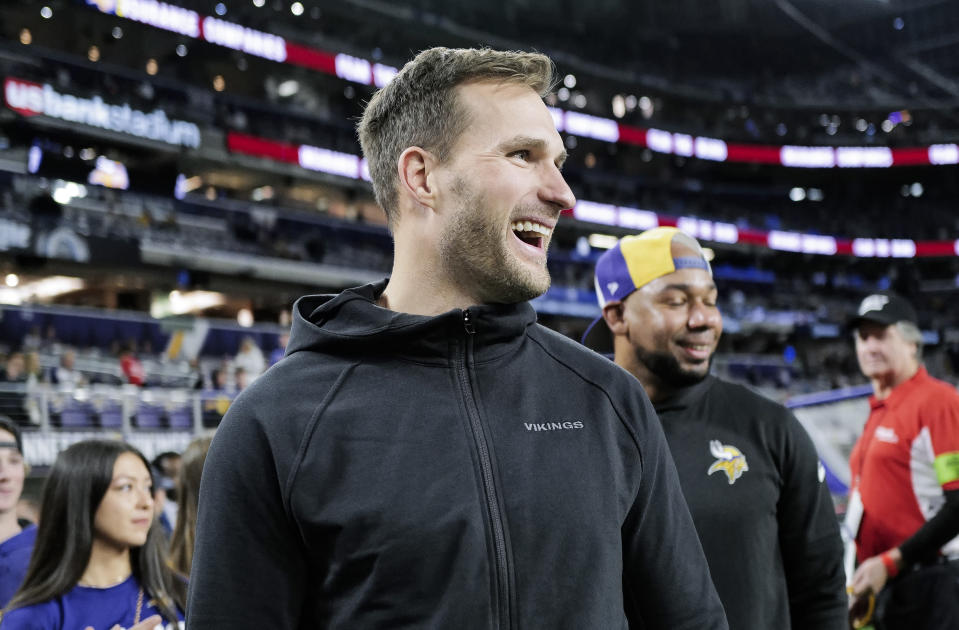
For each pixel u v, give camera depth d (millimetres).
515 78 1226
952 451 2887
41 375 13484
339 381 1162
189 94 24328
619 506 1160
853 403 3801
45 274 19797
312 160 25766
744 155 36531
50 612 2400
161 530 2697
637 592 1228
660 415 2039
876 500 3086
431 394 1149
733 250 35938
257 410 1139
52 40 24250
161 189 24859
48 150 20234
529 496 1095
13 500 3363
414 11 31516
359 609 1054
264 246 23000
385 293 1332
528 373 1208
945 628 2838
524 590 1057
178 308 23594
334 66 27359
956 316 34312
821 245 35531
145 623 2375
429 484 1079
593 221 31906
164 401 11664
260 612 1085
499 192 1174
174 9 23797
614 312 2139
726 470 1967
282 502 1105
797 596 2057
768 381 26062
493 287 1206
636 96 36719
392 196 1291
